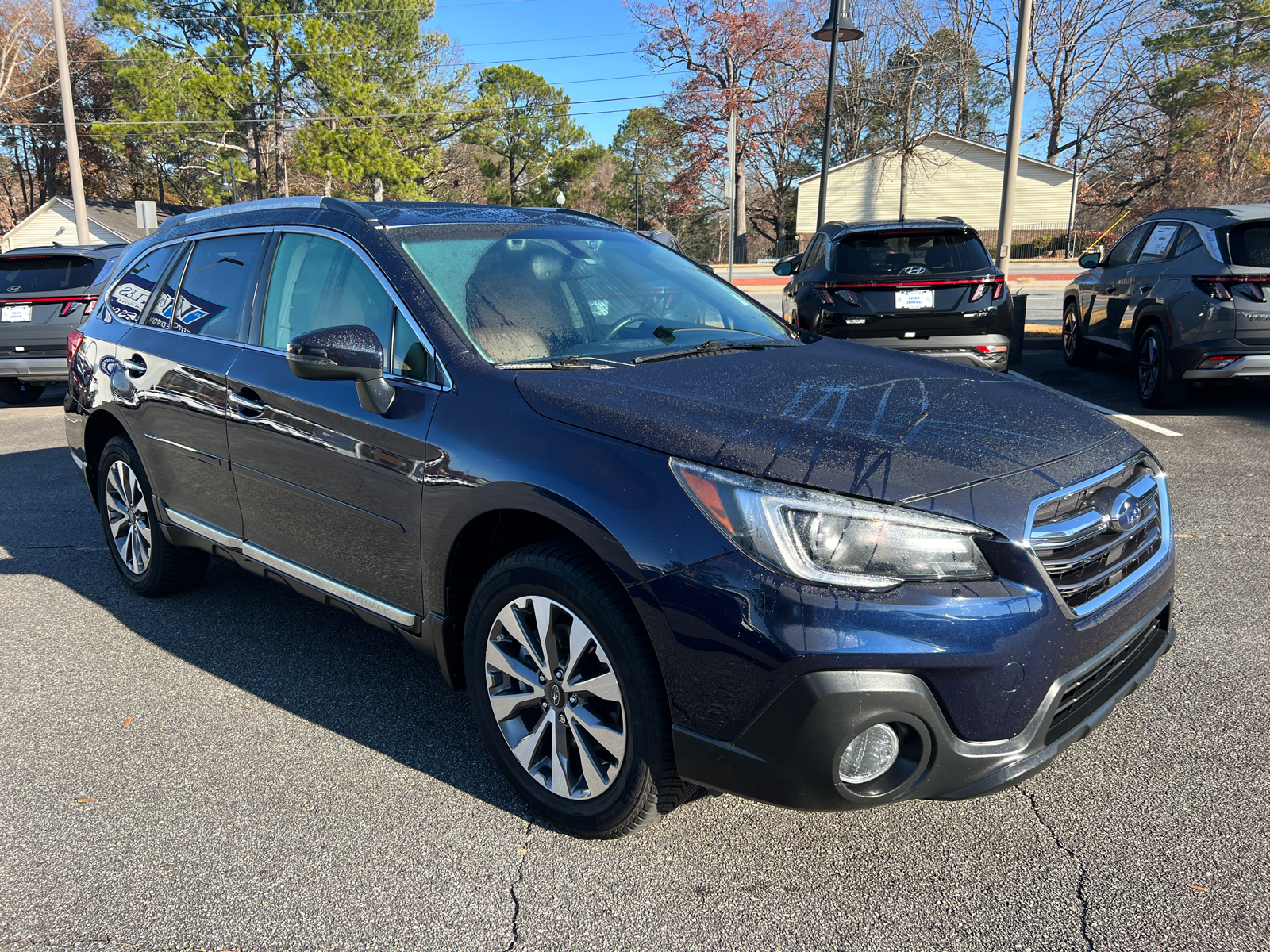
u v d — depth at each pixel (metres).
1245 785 2.60
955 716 1.96
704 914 2.14
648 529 2.09
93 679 3.42
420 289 2.79
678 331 3.11
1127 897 2.16
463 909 2.17
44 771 2.80
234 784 2.72
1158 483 2.54
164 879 2.29
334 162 33.38
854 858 2.33
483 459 2.41
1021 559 2.00
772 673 1.94
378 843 2.43
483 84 51.94
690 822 2.50
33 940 2.08
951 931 2.07
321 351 2.54
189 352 3.51
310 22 33.25
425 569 2.64
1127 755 2.77
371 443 2.72
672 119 48.38
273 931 2.11
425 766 2.80
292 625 3.91
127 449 3.95
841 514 1.94
